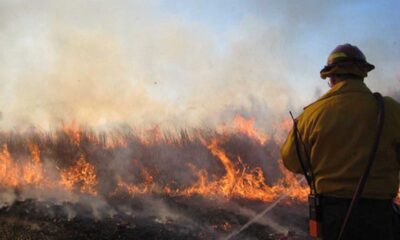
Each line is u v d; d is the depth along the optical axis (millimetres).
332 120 2102
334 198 2057
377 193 1990
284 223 4398
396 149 2047
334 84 2256
